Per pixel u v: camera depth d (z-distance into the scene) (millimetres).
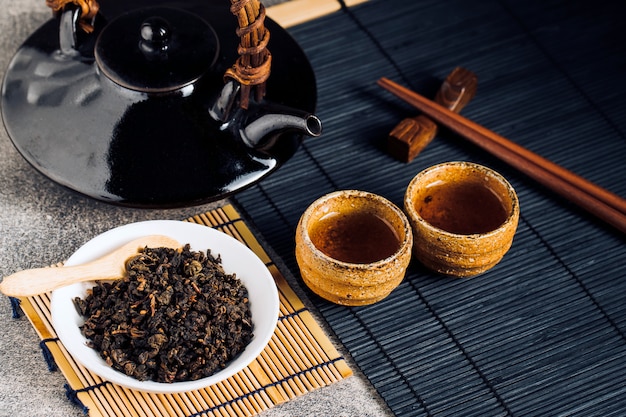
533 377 820
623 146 947
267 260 871
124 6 940
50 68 884
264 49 833
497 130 955
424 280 866
